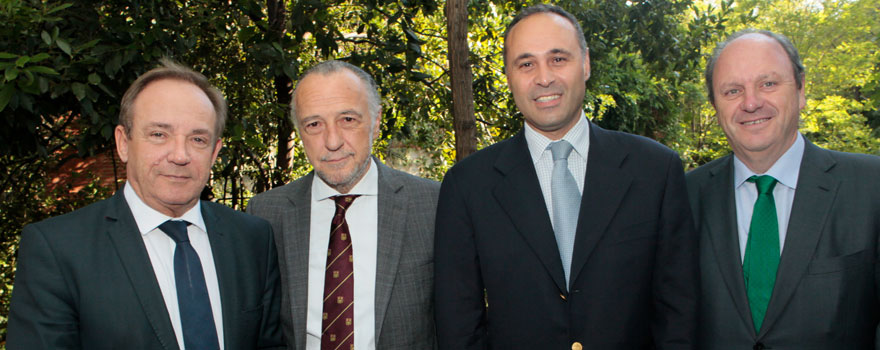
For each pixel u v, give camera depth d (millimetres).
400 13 4898
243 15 4230
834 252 1758
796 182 1882
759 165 1925
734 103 1897
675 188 1863
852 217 1764
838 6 11031
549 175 1961
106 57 3352
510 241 1879
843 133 9906
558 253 1830
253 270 1933
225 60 5516
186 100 1685
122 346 1572
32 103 3205
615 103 10820
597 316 1776
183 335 1664
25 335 1511
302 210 2189
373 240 2125
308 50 6367
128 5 3818
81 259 1586
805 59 11312
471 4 5516
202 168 1729
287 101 6266
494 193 1941
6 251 5922
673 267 1842
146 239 1720
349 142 2023
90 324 1564
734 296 1861
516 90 1919
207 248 1860
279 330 2061
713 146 13812
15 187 5953
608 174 1872
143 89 1682
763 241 1856
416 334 2092
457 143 4012
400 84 5641
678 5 5797
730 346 1854
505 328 1865
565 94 1845
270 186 6770
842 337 1723
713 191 2037
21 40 3086
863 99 10984
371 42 5531
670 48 5723
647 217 1829
